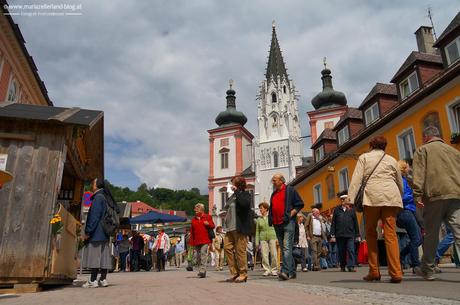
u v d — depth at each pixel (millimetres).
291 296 4277
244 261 7363
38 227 6629
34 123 7141
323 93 59094
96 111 8188
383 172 5418
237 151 62656
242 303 3697
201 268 9711
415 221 7141
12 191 6727
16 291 6184
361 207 5621
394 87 21094
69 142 7590
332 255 14367
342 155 21031
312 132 57594
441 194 5293
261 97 63156
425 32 26078
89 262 7016
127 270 19906
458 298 3658
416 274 7262
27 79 21266
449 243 7445
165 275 11805
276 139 59500
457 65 13289
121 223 21688
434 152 5484
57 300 4555
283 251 7449
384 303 3418
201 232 9828
